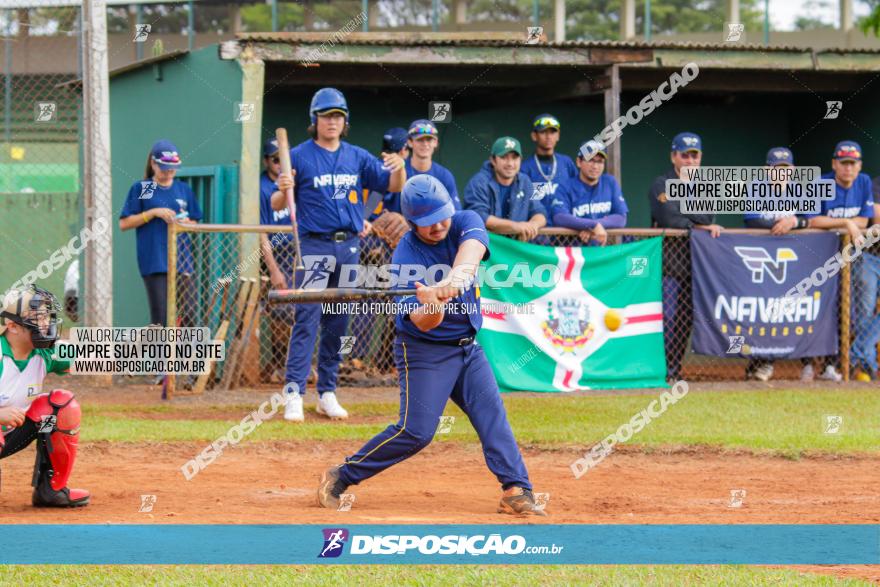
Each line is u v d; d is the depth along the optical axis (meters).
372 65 26.56
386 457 12.56
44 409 12.41
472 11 29.89
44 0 31.25
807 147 31.67
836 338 24.20
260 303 22.39
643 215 31.67
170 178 22.33
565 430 18.09
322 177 18.41
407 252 12.30
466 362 12.49
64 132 34.69
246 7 32.97
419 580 9.66
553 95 28.00
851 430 18.41
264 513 12.38
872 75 29.33
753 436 17.66
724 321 23.41
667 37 30.41
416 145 20.86
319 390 19.19
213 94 24.17
